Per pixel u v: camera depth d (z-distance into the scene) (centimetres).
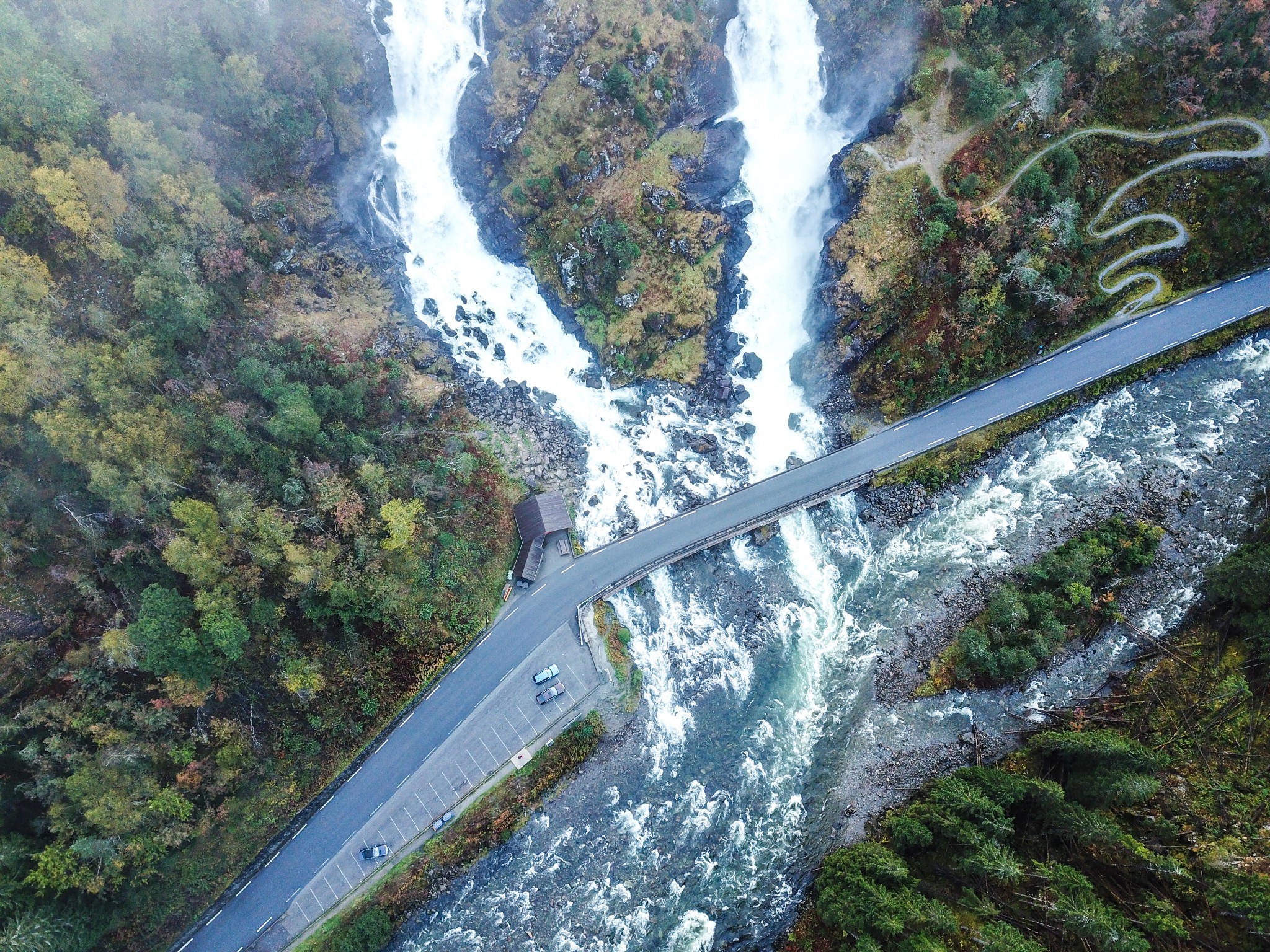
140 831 5872
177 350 6425
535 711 7362
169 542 5978
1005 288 7844
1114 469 8025
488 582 7581
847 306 8031
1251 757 6800
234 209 7012
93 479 5681
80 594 6009
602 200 8044
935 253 7862
